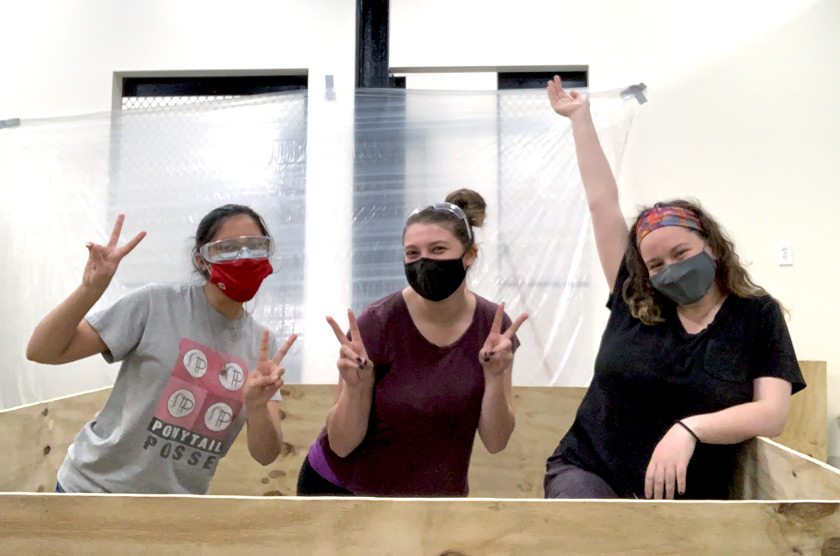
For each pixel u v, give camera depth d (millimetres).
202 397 1293
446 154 2656
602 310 2627
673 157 3051
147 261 2719
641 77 3090
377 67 2979
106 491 1250
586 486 1198
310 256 2656
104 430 1290
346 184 2668
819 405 2527
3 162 2805
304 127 2705
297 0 3199
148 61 3223
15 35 3266
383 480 1314
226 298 1333
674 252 1222
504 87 3213
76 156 2791
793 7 3027
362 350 1214
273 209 2689
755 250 3000
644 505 771
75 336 1221
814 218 2982
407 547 775
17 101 3242
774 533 766
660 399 1232
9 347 2777
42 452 1724
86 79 3232
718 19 3061
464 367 1275
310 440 2145
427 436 1276
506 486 2104
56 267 2775
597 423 1283
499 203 2639
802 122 3008
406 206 2646
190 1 3225
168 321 1291
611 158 2537
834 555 763
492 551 774
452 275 1224
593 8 3121
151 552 781
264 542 778
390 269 2641
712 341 1218
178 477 1302
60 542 785
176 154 2748
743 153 3023
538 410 2127
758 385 1194
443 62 3137
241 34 3209
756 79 3033
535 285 2637
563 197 2627
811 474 1009
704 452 1230
